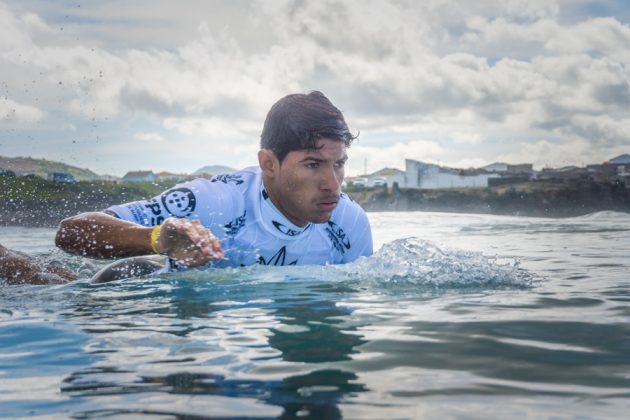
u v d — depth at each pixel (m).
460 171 74.12
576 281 2.52
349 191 65.25
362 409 0.92
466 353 1.27
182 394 1.01
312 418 0.88
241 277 2.41
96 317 1.69
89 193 17.64
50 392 1.04
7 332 1.50
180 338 1.42
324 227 2.75
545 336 1.42
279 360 1.21
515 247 5.09
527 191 62.97
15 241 6.83
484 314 1.71
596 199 63.81
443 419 0.88
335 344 1.35
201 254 1.98
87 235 2.22
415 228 9.27
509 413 0.90
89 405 0.96
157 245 2.02
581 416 0.89
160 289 2.19
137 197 19.48
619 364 1.18
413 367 1.16
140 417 0.90
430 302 1.91
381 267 2.48
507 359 1.22
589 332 1.47
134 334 1.47
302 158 2.40
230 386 1.04
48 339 1.43
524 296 2.04
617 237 6.58
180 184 2.67
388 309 1.78
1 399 1.00
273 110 2.48
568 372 1.13
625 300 1.97
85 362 1.22
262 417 0.88
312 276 2.43
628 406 0.93
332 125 2.37
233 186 2.66
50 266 2.86
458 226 9.92
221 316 1.68
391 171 108.50
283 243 2.65
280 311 1.75
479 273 2.42
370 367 1.15
